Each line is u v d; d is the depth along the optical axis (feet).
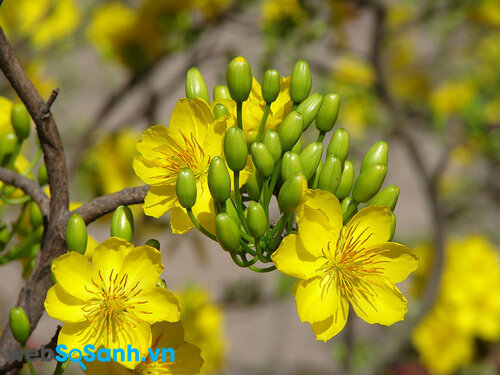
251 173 1.19
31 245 1.38
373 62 2.73
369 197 1.21
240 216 1.18
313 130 2.72
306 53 2.74
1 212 2.05
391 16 3.06
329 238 1.17
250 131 1.24
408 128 2.69
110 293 1.16
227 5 2.65
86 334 1.16
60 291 1.16
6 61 1.19
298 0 2.59
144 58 2.57
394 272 1.18
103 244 1.16
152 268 1.17
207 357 2.32
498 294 2.48
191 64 2.81
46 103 1.21
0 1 1.20
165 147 1.22
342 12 2.69
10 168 1.37
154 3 2.55
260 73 2.72
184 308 2.32
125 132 2.58
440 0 3.03
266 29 2.63
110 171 2.51
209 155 1.21
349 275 1.18
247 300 2.51
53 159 1.23
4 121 1.46
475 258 2.52
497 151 3.05
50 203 1.24
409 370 2.55
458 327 2.47
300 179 1.15
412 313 2.53
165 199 1.21
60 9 2.51
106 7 2.59
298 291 1.17
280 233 1.17
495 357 2.49
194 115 1.21
